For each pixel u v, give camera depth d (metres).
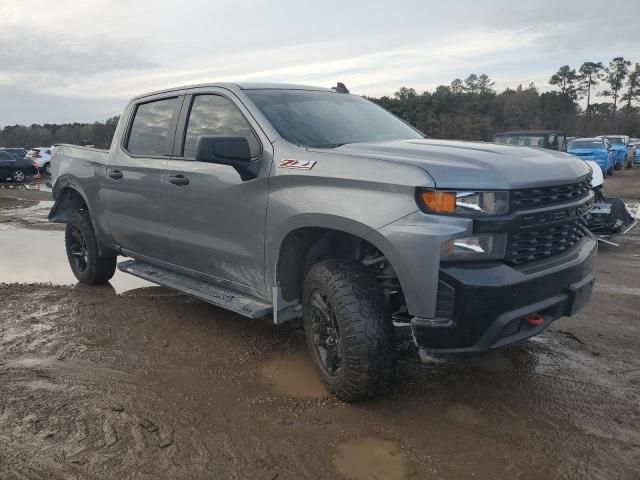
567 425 3.21
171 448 3.02
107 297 5.84
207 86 4.53
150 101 5.14
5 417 3.33
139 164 4.93
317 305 3.54
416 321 3.03
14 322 5.05
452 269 2.96
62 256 8.26
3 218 12.46
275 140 3.79
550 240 3.34
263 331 4.82
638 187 18.58
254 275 3.98
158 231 4.82
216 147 3.61
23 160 26.89
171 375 3.95
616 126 78.88
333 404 3.48
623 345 4.41
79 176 5.90
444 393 3.63
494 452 2.96
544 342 4.48
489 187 2.98
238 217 3.96
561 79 97.00
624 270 6.82
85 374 3.96
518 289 3.01
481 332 3.02
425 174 2.97
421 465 2.86
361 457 2.93
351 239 3.61
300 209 3.46
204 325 4.97
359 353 3.24
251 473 2.81
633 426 3.20
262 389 3.72
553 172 3.32
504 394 3.61
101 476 2.78
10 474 2.79
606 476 2.73
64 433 3.16
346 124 4.27
